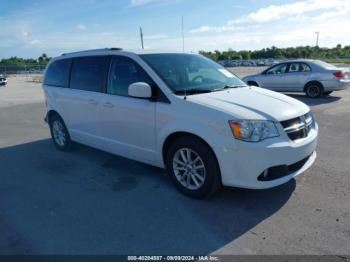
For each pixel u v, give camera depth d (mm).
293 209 3502
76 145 6195
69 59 5637
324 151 5398
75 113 5406
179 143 3822
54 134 6219
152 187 4238
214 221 3338
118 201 3875
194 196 3824
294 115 3582
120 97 4461
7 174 4961
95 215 3559
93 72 5016
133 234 3160
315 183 4121
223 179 3516
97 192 4160
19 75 50375
